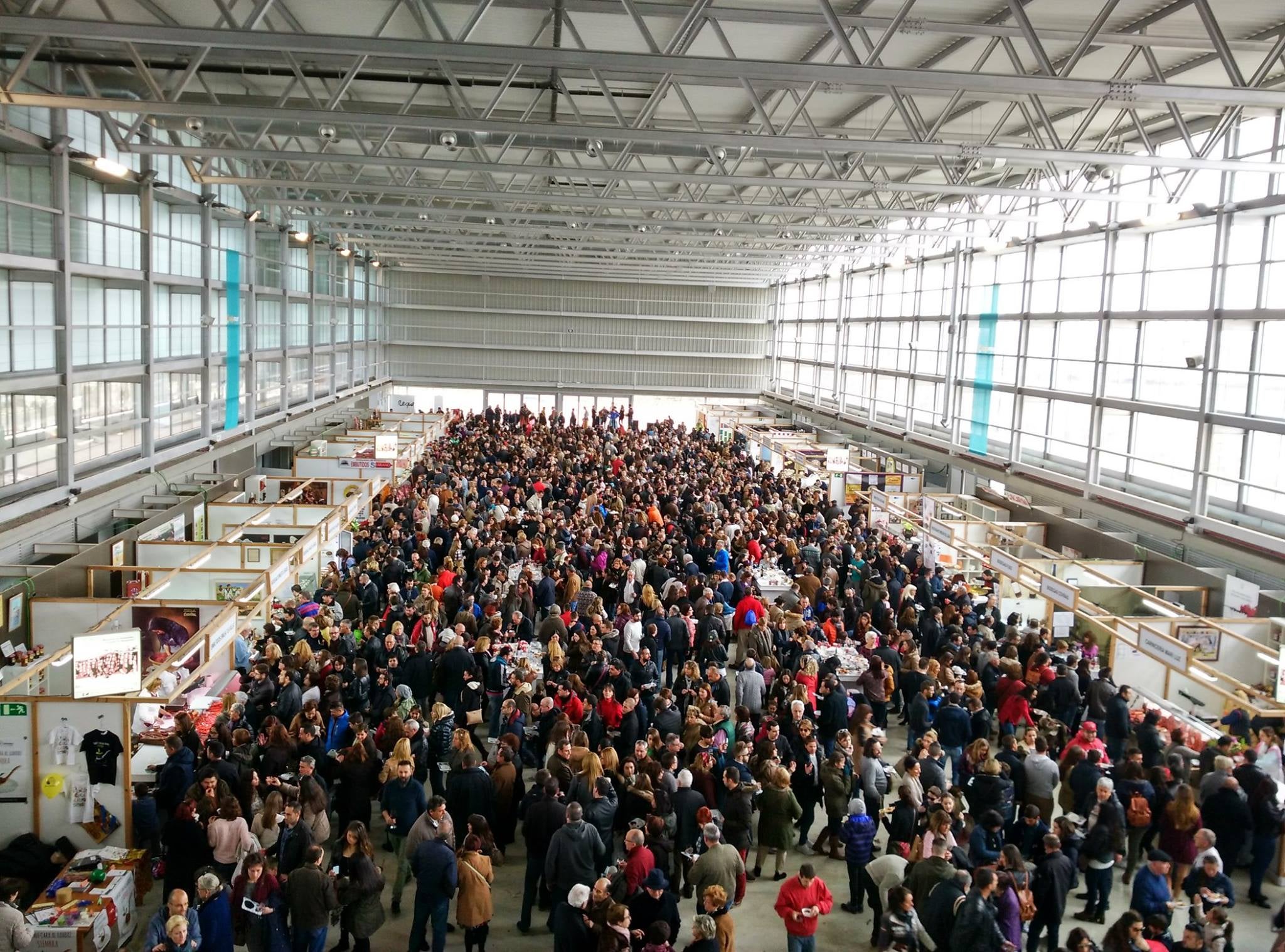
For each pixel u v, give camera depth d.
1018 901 7.77
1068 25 14.64
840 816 10.09
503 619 14.77
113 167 17.27
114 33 9.75
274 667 11.57
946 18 14.36
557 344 48.66
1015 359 27.27
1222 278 18.94
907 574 17.55
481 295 47.91
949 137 22.27
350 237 33.16
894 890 7.31
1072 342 24.41
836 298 42.38
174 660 11.01
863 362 39.28
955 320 30.31
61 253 16.41
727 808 9.38
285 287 30.27
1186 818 9.55
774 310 49.62
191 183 22.92
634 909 7.59
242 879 7.79
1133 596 16.92
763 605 15.52
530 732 11.69
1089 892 9.43
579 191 30.53
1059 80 10.81
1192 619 14.84
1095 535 20.89
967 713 11.66
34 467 16.81
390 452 24.84
